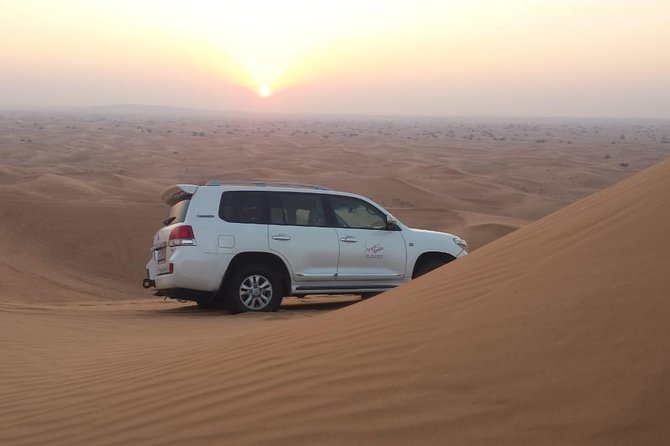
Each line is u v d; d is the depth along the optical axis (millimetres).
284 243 11305
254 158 77688
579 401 3471
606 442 3119
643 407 3246
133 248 22641
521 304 4754
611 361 3668
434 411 3809
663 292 4070
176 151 91188
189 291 11031
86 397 5715
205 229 11047
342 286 11703
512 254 6152
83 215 24516
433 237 12211
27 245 22000
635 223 5305
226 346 6539
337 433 3865
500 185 54750
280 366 5219
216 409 4688
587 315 4207
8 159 73938
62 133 141875
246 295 11250
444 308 5309
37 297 16031
